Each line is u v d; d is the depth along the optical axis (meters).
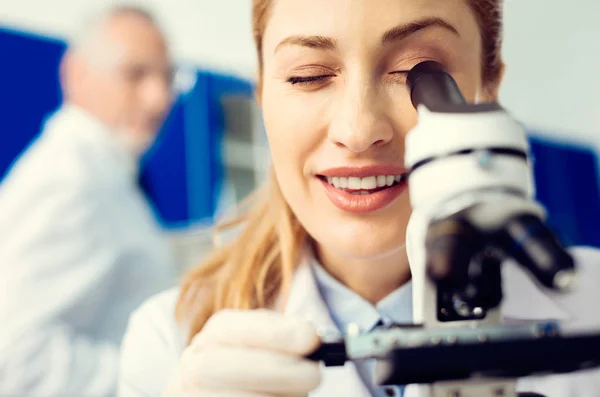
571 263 0.34
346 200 0.64
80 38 1.65
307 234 0.83
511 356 0.40
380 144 0.61
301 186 0.67
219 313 0.52
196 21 2.15
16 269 1.19
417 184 0.43
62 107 1.83
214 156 2.13
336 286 0.80
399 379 0.41
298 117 0.64
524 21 2.74
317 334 0.48
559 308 0.81
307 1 0.60
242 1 2.26
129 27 1.63
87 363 1.19
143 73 1.63
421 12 0.59
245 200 1.01
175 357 0.89
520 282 0.81
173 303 0.97
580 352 0.41
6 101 1.74
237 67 2.24
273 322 0.49
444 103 0.45
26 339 1.14
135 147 1.62
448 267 0.38
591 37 2.92
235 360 0.48
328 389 0.74
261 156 2.19
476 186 0.39
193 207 2.07
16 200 1.28
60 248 1.24
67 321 1.22
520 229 0.37
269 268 0.87
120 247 1.35
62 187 1.30
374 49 0.59
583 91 3.03
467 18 0.64
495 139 0.40
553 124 3.02
